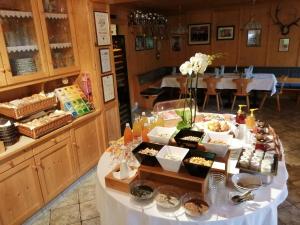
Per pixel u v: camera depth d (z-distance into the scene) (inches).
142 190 54.5
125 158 66.9
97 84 117.9
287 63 242.1
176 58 285.3
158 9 238.8
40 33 94.5
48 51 98.3
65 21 109.9
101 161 70.2
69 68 110.9
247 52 253.8
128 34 210.4
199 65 63.8
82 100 116.9
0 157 74.9
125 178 57.6
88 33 110.7
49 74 99.7
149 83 245.3
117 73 173.0
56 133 95.2
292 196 95.1
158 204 51.2
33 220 90.2
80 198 101.7
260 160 58.6
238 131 76.2
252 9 239.1
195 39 270.5
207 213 48.6
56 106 110.1
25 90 103.7
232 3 228.4
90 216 91.3
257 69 247.8
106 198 57.0
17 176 81.6
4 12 83.6
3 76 81.7
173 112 97.2
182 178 51.5
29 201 87.0
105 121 126.5
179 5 220.8
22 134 89.7
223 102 237.0
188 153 54.9
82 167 112.6
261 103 211.6
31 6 91.0
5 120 85.5
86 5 106.7
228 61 263.6
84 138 112.4
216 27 258.2
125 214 52.0
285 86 221.9
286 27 231.9
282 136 151.2
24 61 91.0
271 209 50.6
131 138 75.8
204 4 225.5
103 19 117.6
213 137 62.4
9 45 86.5
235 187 54.6
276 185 55.7
